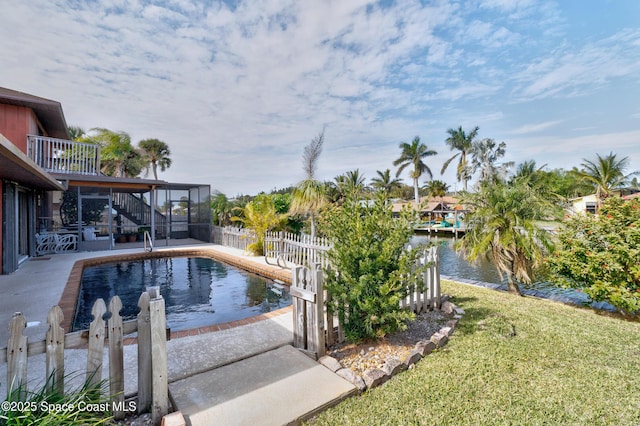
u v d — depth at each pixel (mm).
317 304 3305
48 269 8234
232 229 12992
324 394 2619
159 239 16609
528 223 5836
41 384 2688
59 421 1880
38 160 10750
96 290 7328
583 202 27656
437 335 3699
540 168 29781
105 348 3395
